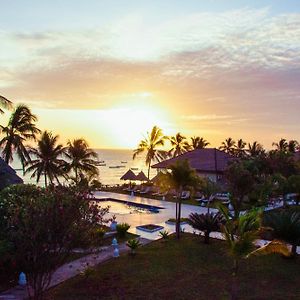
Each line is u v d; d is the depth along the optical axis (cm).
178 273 1722
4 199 1705
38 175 3912
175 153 7944
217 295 1466
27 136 3806
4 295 1484
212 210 3466
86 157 4362
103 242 2258
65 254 1517
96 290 1527
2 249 1488
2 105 3191
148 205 3797
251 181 2730
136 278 1659
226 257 1947
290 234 1856
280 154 4353
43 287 1452
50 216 1300
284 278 1652
